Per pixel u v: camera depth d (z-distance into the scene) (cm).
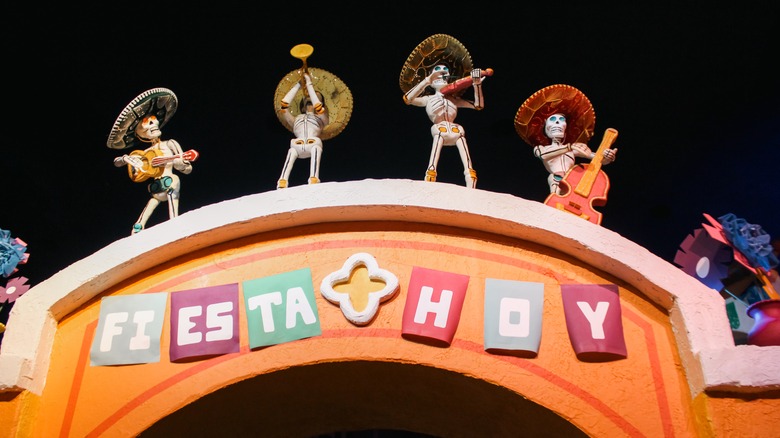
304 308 539
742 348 496
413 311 534
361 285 550
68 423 516
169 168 651
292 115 678
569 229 551
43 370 532
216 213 565
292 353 527
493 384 514
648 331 533
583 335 525
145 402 518
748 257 561
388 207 561
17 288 573
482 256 561
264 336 532
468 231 570
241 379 520
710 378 490
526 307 536
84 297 557
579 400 509
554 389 512
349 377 544
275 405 566
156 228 564
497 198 563
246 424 579
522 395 511
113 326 542
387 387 555
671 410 505
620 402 508
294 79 682
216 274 561
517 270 555
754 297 578
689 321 515
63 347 544
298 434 606
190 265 568
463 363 519
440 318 531
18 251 588
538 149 648
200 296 547
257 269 561
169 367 528
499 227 561
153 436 527
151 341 536
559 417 506
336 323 536
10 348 525
